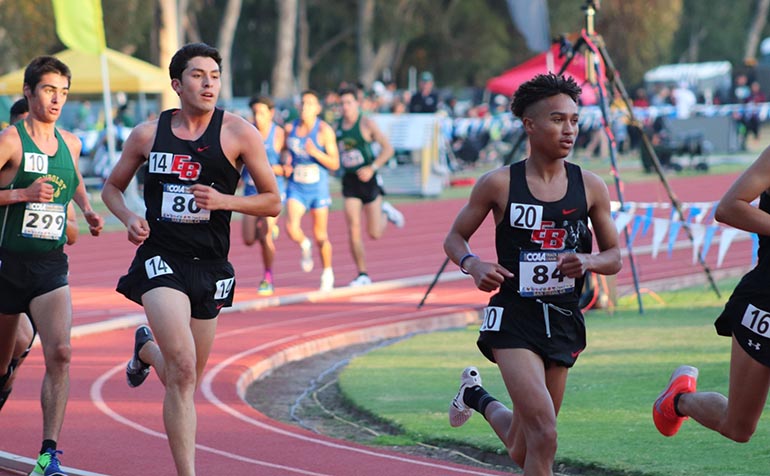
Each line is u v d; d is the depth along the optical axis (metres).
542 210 8.82
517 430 9.16
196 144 9.86
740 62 122.25
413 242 34.28
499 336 8.83
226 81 82.62
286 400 15.59
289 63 84.31
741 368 8.54
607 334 18.94
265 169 10.03
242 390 15.83
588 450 11.65
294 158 23.27
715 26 119.75
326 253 24.03
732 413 8.81
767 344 8.37
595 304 21.42
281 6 83.62
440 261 30.03
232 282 10.28
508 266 8.95
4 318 11.02
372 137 23.58
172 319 9.61
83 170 48.81
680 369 9.71
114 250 33.31
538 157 8.90
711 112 65.88
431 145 48.47
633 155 66.38
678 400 9.50
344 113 23.45
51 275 10.90
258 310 22.34
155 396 15.00
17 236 10.74
